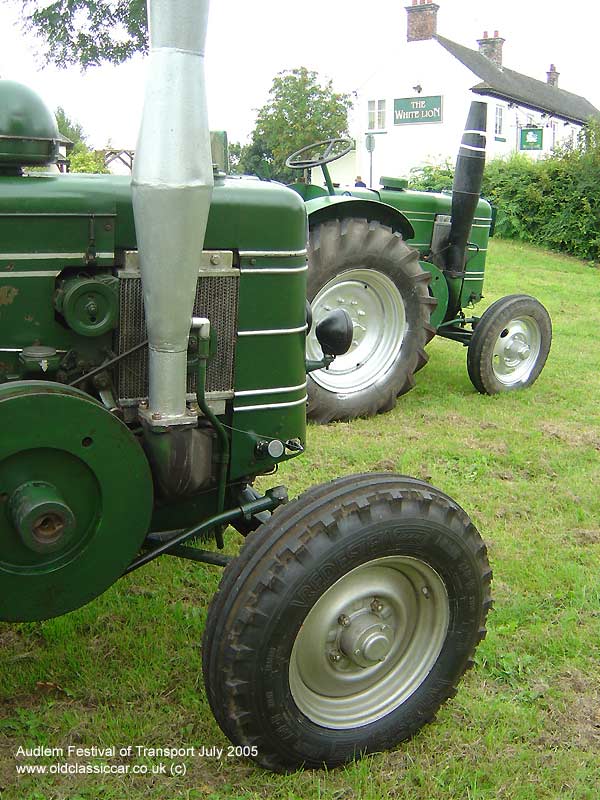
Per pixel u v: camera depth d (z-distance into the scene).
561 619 2.91
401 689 2.28
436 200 6.21
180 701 2.44
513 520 3.77
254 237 2.32
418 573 2.22
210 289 2.30
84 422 1.97
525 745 2.30
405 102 26.80
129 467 2.06
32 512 1.90
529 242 17.03
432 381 6.27
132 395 2.30
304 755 2.13
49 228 2.09
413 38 26.19
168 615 2.85
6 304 2.11
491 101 25.95
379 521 2.06
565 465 4.48
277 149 33.12
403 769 2.22
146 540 2.55
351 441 4.74
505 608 2.97
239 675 1.98
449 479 4.21
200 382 2.21
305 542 2.00
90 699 2.45
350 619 2.17
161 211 1.89
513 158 18.14
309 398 4.98
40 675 2.54
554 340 7.98
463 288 6.49
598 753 2.29
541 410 5.54
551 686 2.57
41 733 2.29
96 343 2.23
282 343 2.45
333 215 5.05
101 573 2.11
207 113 1.89
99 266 2.17
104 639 2.73
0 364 2.15
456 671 2.32
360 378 5.19
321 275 4.88
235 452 2.47
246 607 1.97
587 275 13.62
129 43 9.12
